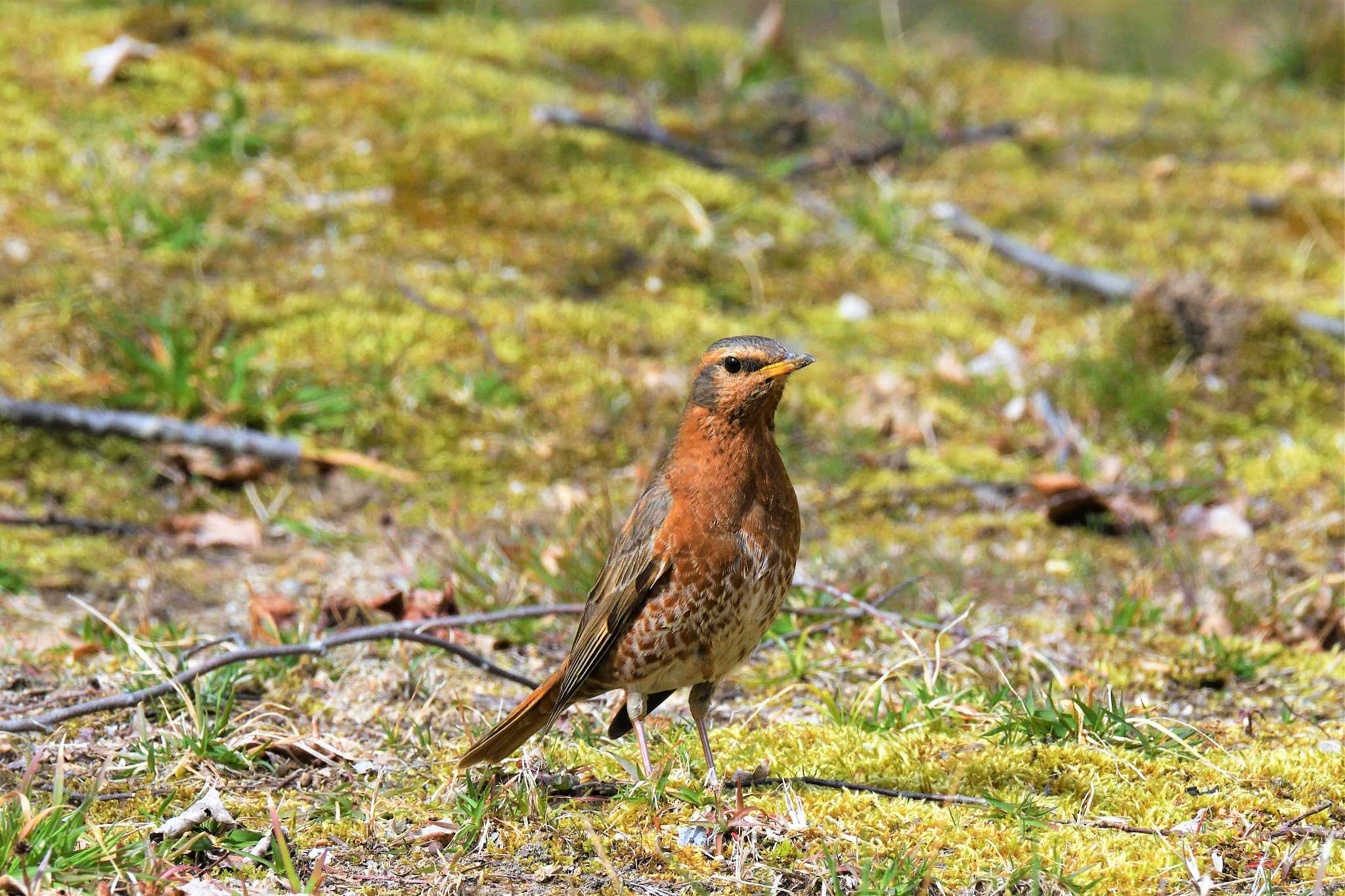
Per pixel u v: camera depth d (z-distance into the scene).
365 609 9.27
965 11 26.11
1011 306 14.12
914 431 12.24
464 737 7.62
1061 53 22.11
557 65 17.92
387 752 7.41
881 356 13.27
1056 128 17.88
